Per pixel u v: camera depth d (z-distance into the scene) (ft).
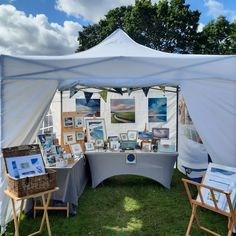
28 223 10.75
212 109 11.20
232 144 10.82
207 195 9.73
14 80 9.93
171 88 21.27
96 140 16.07
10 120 9.98
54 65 9.37
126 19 60.75
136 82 16.47
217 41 64.54
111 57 9.39
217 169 10.16
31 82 10.34
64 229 10.33
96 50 11.66
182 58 9.52
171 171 15.15
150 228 10.49
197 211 12.07
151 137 16.42
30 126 10.71
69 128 15.67
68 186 11.40
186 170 17.58
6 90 9.83
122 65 9.45
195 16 60.29
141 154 14.89
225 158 10.99
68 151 14.40
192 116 11.65
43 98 10.79
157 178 15.06
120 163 15.05
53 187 8.99
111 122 22.49
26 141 10.75
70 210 11.59
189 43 61.46
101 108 22.59
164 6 59.41
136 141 16.21
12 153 9.05
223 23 64.13
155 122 21.81
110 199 13.57
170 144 15.16
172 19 58.80
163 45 62.03
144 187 15.42
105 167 15.14
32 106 10.47
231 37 63.98
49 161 11.59
